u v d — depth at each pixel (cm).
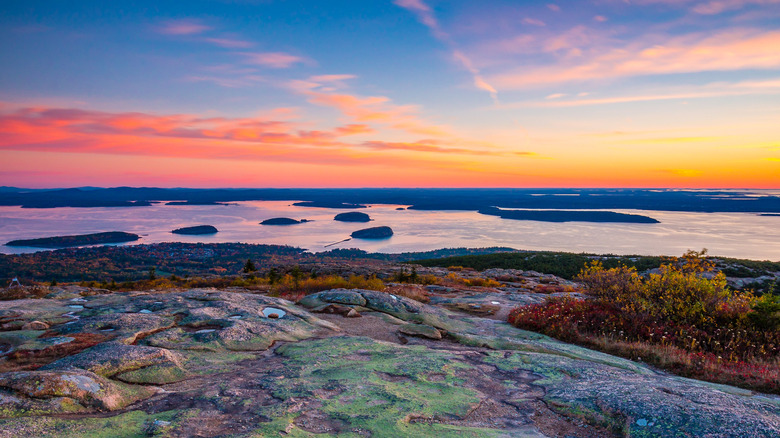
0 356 755
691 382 768
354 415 509
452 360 791
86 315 1093
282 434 441
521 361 811
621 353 1028
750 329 1143
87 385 541
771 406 531
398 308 1433
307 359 790
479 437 455
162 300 1271
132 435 438
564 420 537
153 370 664
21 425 426
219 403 547
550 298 1694
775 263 5978
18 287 1769
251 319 1070
